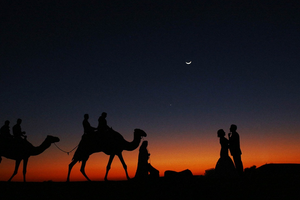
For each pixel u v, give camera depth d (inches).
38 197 340.8
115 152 532.1
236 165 494.6
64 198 339.9
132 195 354.3
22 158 531.5
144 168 480.4
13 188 378.6
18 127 543.2
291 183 381.1
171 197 345.7
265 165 533.0
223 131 505.4
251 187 370.9
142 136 565.6
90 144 522.0
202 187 378.3
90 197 344.8
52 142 557.9
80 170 524.7
